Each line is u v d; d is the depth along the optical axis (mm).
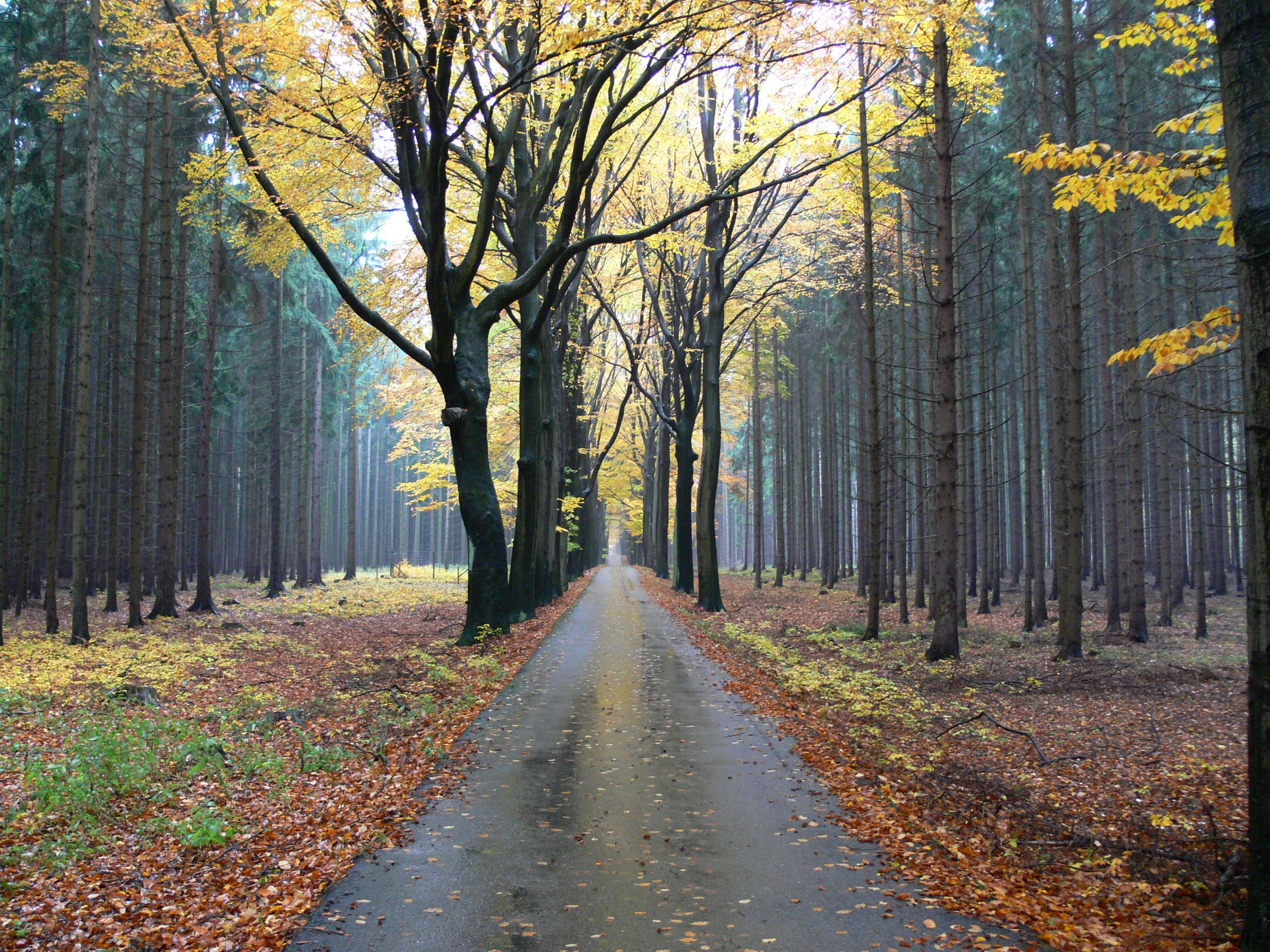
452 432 16891
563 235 15336
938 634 14805
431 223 14156
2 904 5035
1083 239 19672
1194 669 12883
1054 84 16609
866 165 16188
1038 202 21406
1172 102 14375
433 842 6207
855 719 10547
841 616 24281
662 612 25781
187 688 12352
